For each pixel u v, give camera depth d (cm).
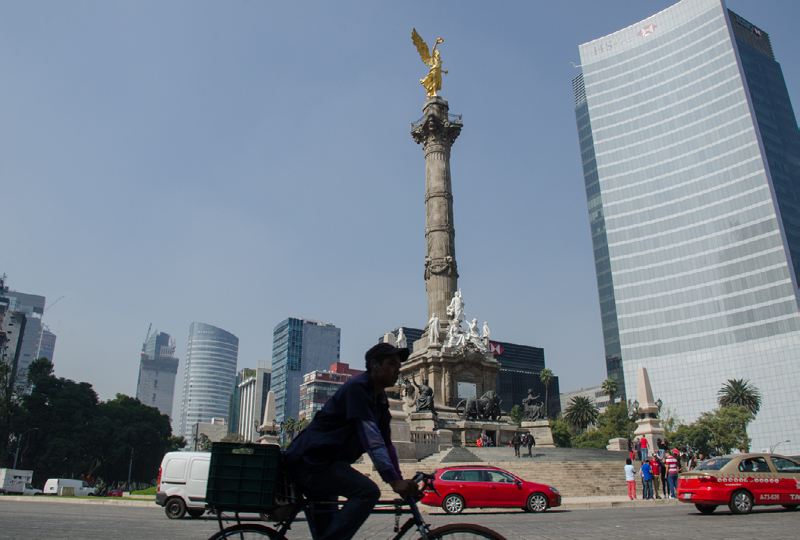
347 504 484
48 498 3144
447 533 475
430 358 5341
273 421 5359
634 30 14500
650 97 13950
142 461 8906
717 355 11850
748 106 12450
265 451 505
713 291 12194
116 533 1264
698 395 11919
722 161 12612
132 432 8288
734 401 10869
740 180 12281
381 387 535
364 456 3238
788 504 1834
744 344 11538
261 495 491
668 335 12569
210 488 504
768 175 11975
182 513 1955
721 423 9250
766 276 11544
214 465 510
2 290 14912
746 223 12031
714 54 13138
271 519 517
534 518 1827
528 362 17212
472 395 5422
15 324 15038
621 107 14325
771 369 11106
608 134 14362
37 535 1140
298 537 1238
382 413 539
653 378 12569
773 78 16150
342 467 499
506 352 16900
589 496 3164
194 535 1277
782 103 15938
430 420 4728
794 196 14650
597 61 14925
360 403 495
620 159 14075
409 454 3597
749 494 1777
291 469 505
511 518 1842
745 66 15600
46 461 7288
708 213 12594
